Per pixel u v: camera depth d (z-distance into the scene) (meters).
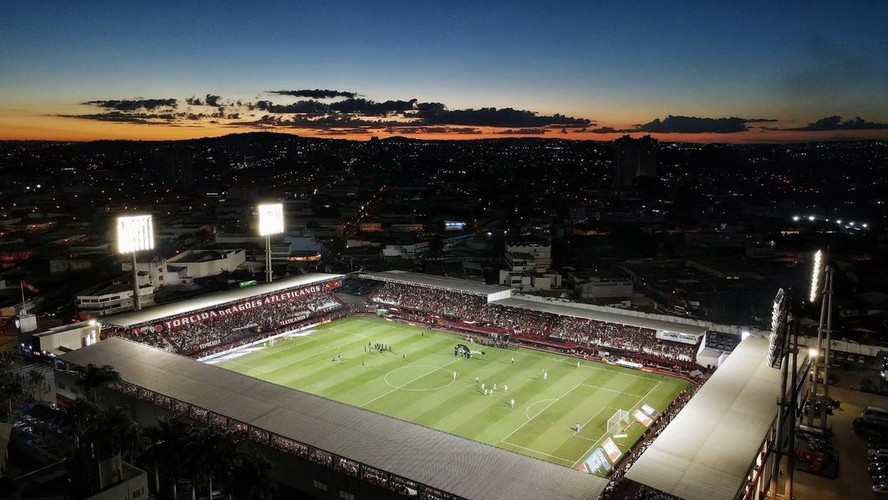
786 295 66.69
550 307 126.19
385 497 57.41
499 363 108.56
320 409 69.38
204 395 73.19
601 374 102.69
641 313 119.12
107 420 58.69
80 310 142.12
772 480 63.81
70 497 56.88
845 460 70.12
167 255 195.50
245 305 129.00
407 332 128.38
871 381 93.31
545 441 77.31
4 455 63.56
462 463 57.50
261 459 54.81
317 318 135.50
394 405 89.19
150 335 111.62
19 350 111.38
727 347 104.69
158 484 64.19
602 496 54.19
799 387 76.81
